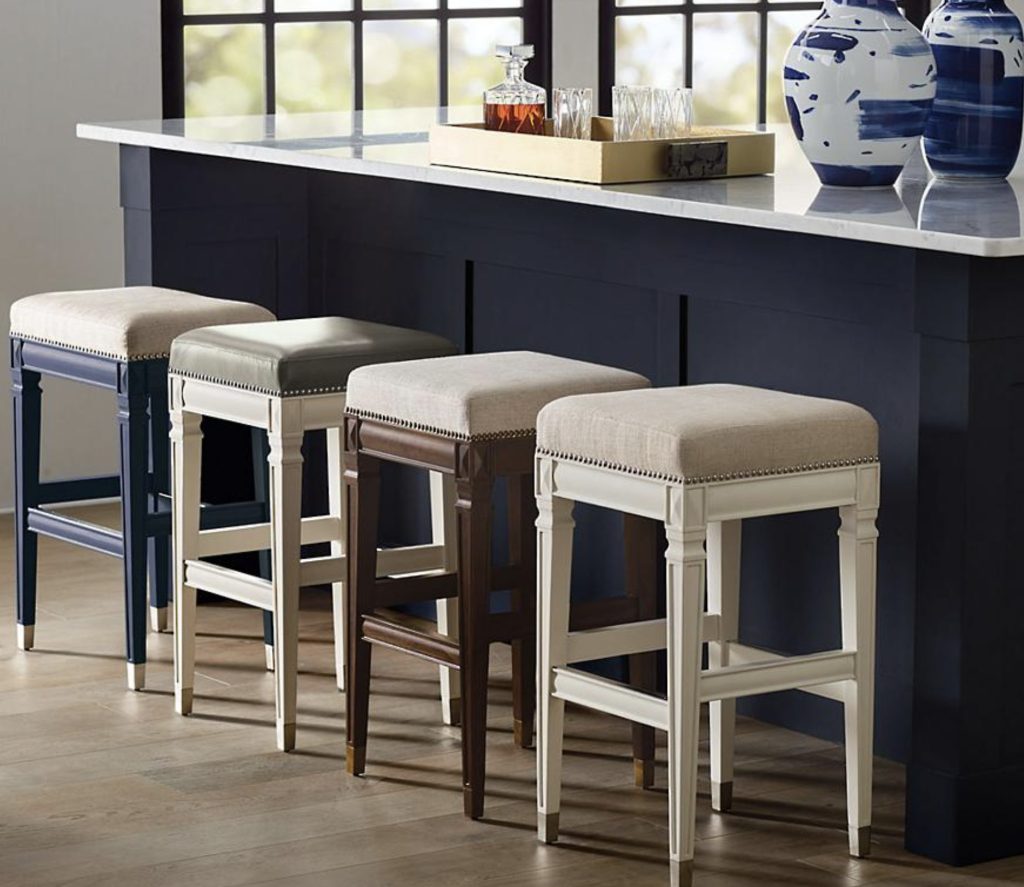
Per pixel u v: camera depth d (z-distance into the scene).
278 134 5.19
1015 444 3.57
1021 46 4.24
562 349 4.70
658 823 3.82
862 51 4.05
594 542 4.70
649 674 3.93
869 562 3.57
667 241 4.36
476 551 3.75
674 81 7.73
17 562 4.98
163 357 4.60
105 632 5.16
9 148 6.36
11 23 6.30
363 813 3.87
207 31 6.81
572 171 4.20
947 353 3.52
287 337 4.29
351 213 5.30
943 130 4.24
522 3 7.38
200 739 4.32
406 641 3.92
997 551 3.58
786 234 4.11
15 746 4.26
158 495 5.07
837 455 3.48
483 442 3.72
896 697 4.09
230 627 5.24
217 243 5.36
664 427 3.35
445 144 4.45
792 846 3.71
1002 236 3.31
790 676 3.54
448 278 4.98
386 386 3.87
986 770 3.63
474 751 3.82
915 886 3.52
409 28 7.17
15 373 4.92
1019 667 3.65
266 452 4.87
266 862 3.62
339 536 4.61
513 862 3.62
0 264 6.41
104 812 3.87
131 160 5.30
